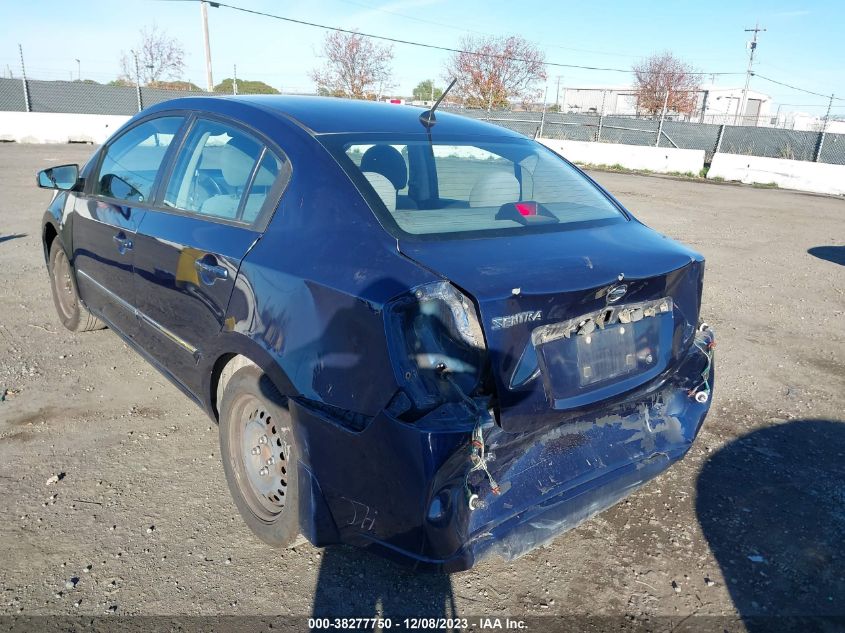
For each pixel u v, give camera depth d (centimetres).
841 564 287
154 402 411
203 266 293
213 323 292
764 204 1555
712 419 416
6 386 421
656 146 2509
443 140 314
